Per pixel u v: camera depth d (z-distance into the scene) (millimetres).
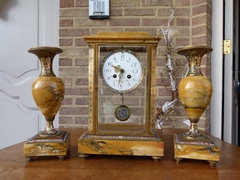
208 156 653
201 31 1149
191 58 714
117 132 722
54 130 750
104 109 757
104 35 722
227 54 1226
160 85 1187
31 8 1358
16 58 1375
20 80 1385
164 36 1173
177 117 1188
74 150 796
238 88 1416
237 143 1379
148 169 635
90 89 717
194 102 682
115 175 594
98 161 694
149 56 704
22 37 1365
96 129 716
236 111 1396
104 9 1173
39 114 1379
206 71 1149
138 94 747
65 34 1203
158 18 1186
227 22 1222
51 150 688
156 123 1170
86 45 1200
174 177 583
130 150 686
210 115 1222
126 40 701
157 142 682
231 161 700
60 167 644
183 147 666
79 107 1208
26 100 1375
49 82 692
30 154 681
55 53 726
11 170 620
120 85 731
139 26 1188
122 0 1187
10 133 1389
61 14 1201
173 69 1169
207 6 1146
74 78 1206
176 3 1185
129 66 729
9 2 1363
